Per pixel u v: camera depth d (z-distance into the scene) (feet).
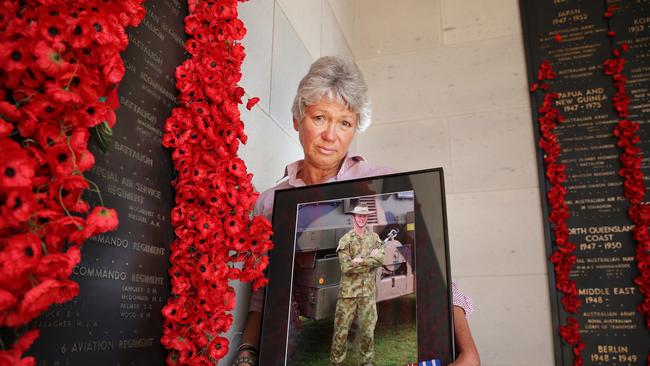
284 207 4.38
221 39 4.21
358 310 3.80
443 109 10.73
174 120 3.78
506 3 10.98
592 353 8.79
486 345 9.21
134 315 3.31
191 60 4.03
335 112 5.17
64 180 2.23
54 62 2.20
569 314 9.05
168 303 3.57
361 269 3.89
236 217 3.82
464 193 10.10
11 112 2.16
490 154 10.19
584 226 9.37
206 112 3.91
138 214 3.40
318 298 3.93
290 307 3.99
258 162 5.94
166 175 3.76
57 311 2.68
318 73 5.16
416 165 10.55
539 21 10.64
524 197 9.79
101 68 2.56
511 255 9.55
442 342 3.51
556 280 9.22
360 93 5.19
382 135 10.96
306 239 4.16
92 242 2.97
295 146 7.21
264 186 6.05
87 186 2.31
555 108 10.06
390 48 11.50
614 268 9.05
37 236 2.02
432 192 3.96
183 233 3.71
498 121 10.33
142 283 3.41
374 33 11.73
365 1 12.05
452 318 3.55
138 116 3.48
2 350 2.02
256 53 6.11
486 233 9.78
